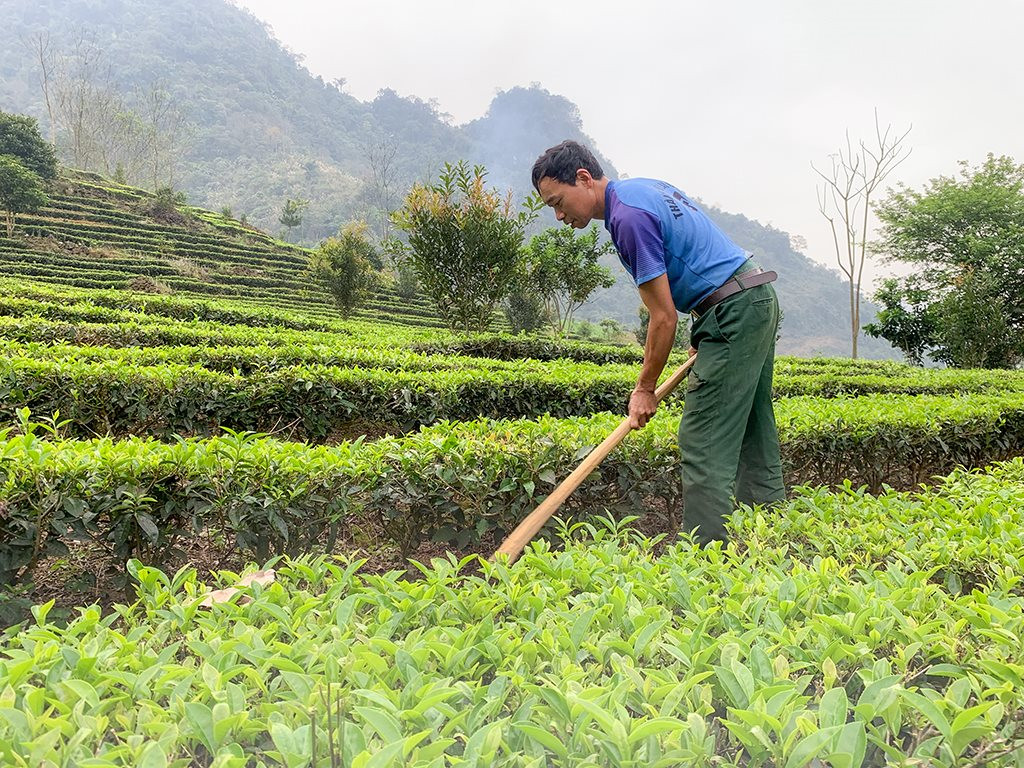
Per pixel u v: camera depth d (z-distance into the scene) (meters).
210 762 1.32
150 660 1.47
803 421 4.82
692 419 3.32
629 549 2.39
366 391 6.39
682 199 3.45
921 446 5.43
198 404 6.12
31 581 2.90
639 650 1.51
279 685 1.46
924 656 1.66
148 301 14.41
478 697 1.33
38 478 2.77
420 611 1.80
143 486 2.97
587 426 4.10
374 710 1.13
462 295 13.09
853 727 1.15
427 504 3.38
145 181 96.00
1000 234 28.66
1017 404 6.34
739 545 2.79
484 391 6.81
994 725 1.30
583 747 1.21
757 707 1.21
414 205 12.84
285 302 40.19
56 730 1.12
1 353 6.61
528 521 2.81
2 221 43.38
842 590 1.90
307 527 3.23
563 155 3.44
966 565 2.25
